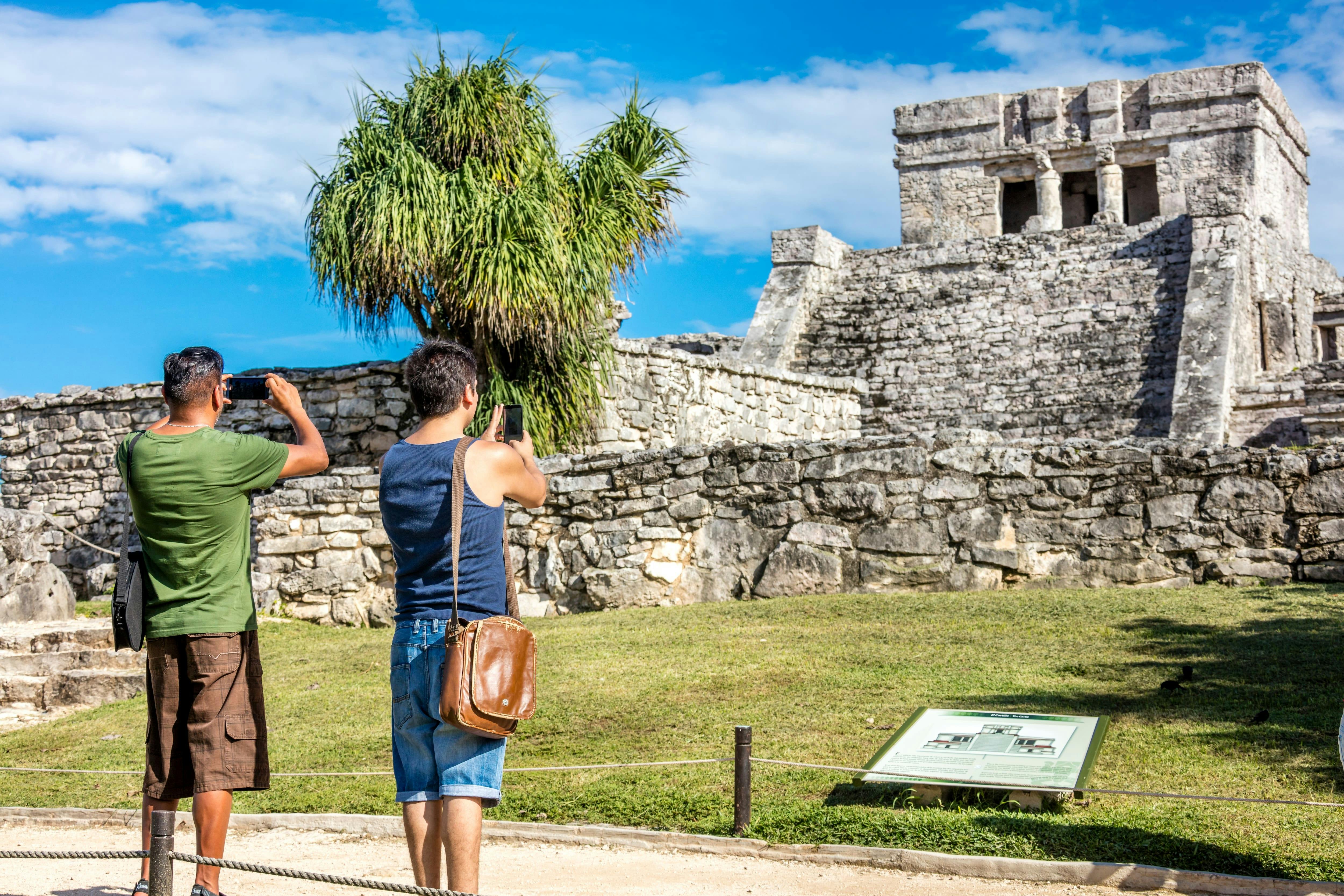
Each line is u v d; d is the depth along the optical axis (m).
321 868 5.00
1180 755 5.71
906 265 23.47
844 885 4.52
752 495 10.95
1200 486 9.70
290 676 9.12
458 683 3.52
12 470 16.42
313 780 6.39
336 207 12.98
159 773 4.16
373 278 13.00
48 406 16.28
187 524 4.12
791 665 8.04
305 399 14.59
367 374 14.38
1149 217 33.19
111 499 15.92
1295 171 33.50
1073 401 18.97
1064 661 7.65
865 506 10.55
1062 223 34.12
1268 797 5.14
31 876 5.11
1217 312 18.89
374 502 11.56
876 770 5.19
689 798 5.60
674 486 11.20
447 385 3.96
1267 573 9.40
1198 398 17.50
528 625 10.46
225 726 4.11
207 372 4.35
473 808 3.58
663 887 4.55
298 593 11.60
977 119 32.72
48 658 9.37
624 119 14.75
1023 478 10.16
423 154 13.55
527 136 13.78
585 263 13.54
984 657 7.88
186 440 4.16
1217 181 30.16
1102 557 9.84
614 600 11.15
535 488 4.00
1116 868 4.41
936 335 21.48
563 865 4.87
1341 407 16.69
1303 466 9.42
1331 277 26.89
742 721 6.83
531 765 6.39
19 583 10.65
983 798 5.33
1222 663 7.27
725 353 24.92
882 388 20.98
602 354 14.55
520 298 12.67
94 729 8.08
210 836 4.03
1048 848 4.67
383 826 5.53
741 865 4.82
